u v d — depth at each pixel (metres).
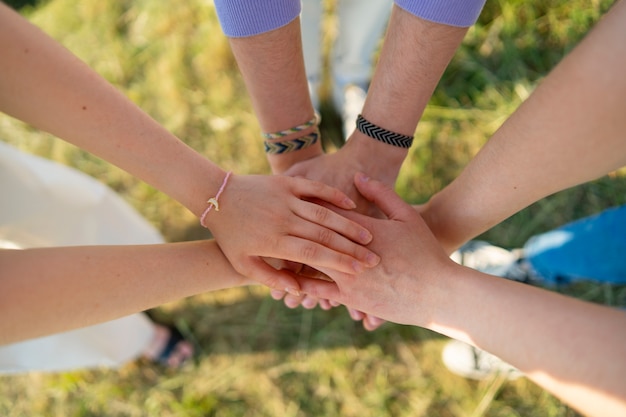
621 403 0.65
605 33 0.69
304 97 1.03
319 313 1.66
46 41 0.77
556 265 1.42
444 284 0.92
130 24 1.93
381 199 1.02
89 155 1.82
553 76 0.76
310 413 1.58
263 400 1.61
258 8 0.87
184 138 1.82
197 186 0.92
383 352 1.61
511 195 0.88
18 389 1.66
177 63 1.86
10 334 0.76
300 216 0.96
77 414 1.64
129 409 1.64
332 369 1.61
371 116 1.02
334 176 1.06
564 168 0.79
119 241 1.37
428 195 1.70
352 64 1.60
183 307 1.70
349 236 0.95
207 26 1.87
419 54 0.91
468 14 0.86
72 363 1.33
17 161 1.09
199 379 1.65
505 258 1.52
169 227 1.77
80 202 1.24
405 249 0.96
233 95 1.83
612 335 0.70
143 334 1.55
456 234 1.02
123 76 1.88
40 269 0.79
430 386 1.57
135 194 1.79
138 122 0.86
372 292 0.97
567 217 1.64
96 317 0.84
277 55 0.94
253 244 0.95
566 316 0.75
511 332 0.81
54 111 0.79
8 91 0.77
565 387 0.72
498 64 1.75
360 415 1.57
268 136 1.09
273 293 1.15
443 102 1.74
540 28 1.75
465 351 1.51
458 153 1.72
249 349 1.66
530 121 0.79
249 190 0.96
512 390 1.54
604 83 0.69
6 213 1.08
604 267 1.34
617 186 1.62
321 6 1.33
